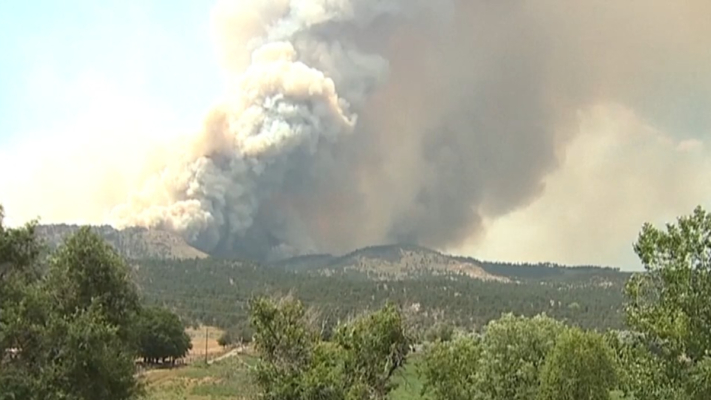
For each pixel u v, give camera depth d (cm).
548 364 6081
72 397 4162
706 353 3747
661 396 3834
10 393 4044
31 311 4316
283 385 6016
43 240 4681
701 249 3897
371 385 6456
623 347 4097
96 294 4756
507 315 7600
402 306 8656
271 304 6294
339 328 6700
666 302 3903
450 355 7256
